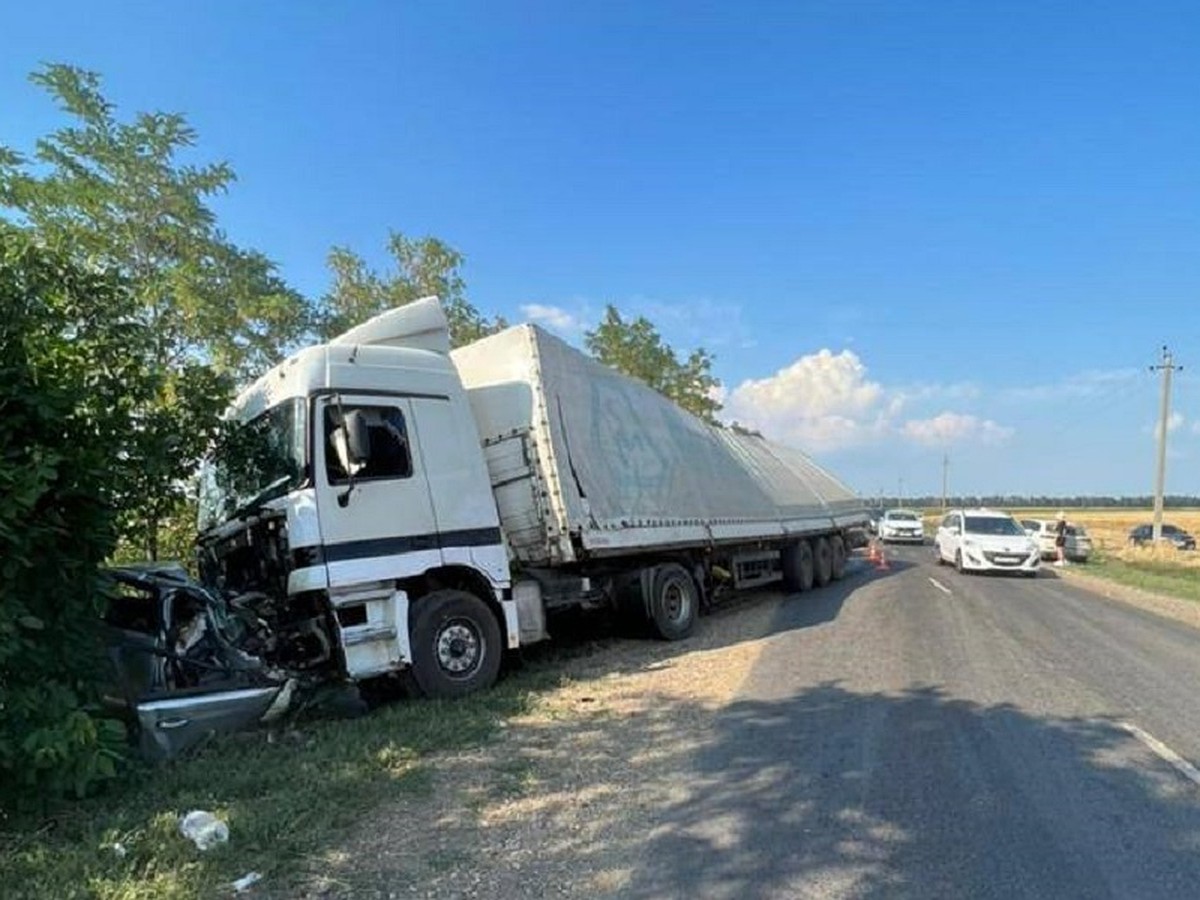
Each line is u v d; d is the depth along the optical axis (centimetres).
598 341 2947
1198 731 688
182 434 724
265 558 791
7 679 494
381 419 810
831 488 2330
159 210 1248
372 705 802
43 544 521
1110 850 451
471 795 541
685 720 727
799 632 1234
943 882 413
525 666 984
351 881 415
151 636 659
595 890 407
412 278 1958
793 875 422
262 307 1343
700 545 1338
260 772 567
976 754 624
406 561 795
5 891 390
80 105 1191
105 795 525
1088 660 1005
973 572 2434
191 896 386
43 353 577
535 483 990
